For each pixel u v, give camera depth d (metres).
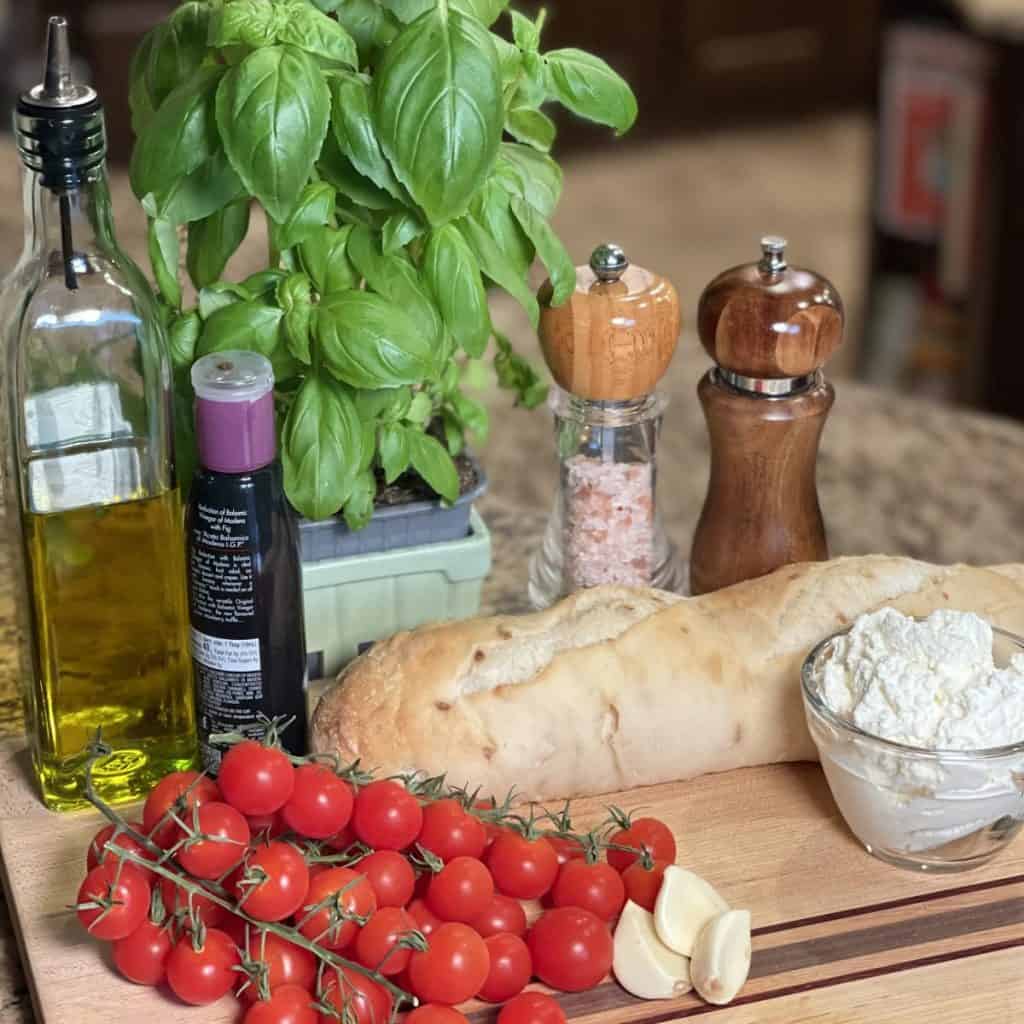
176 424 1.23
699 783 1.21
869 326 3.44
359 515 1.22
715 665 1.19
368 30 1.17
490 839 1.09
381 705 1.15
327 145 1.15
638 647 1.19
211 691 1.15
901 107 3.21
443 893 1.01
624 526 1.33
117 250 1.12
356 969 0.96
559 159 4.82
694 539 1.38
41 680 1.15
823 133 4.96
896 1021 1.02
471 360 1.38
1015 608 1.24
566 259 1.21
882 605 1.23
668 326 1.26
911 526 1.83
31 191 1.08
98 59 3.84
